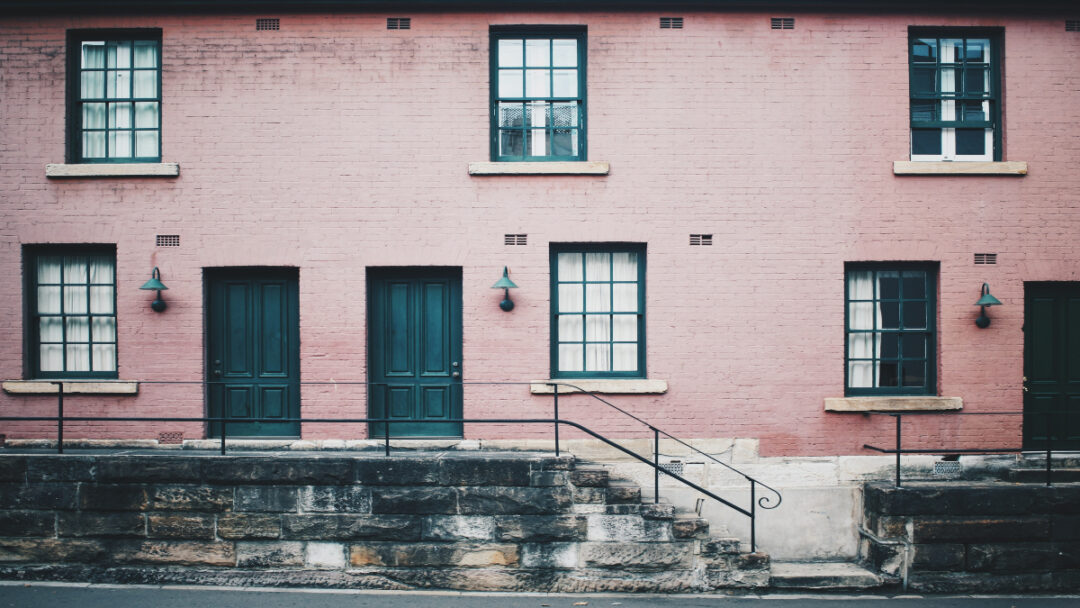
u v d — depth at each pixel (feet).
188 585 24.36
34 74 28.35
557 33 28.99
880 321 29.09
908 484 26.89
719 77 28.40
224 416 28.76
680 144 28.30
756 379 28.17
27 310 28.68
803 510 27.99
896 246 28.30
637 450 28.04
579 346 28.96
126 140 29.04
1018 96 28.63
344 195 28.09
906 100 28.48
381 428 28.60
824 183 28.30
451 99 28.25
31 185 28.17
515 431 28.09
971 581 25.14
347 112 28.19
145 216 28.09
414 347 28.86
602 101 28.35
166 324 28.12
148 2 27.71
